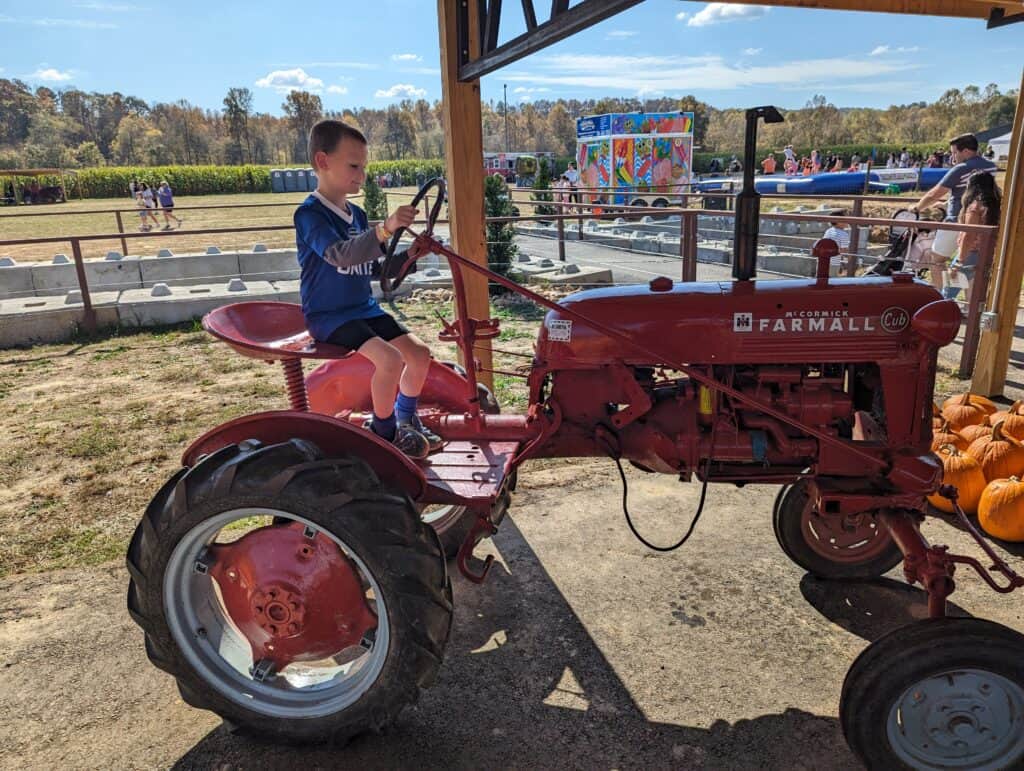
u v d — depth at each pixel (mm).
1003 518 3748
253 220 25031
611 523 4082
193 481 2451
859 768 2443
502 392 6359
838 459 2770
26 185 44938
